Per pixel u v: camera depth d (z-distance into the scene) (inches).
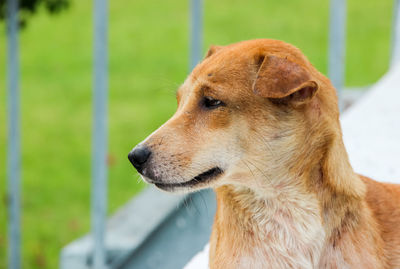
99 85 298.4
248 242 163.6
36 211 477.1
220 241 166.7
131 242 313.9
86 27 838.5
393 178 230.1
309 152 159.3
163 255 318.3
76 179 525.0
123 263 312.5
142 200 362.0
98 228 303.6
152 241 321.4
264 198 162.4
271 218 162.7
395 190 174.4
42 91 690.2
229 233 165.2
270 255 163.0
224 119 160.4
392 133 274.5
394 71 374.9
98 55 297.0
